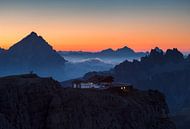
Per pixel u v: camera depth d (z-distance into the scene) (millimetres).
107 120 176500
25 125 165000
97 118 174375
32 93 175625
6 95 170000
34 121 168375
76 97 177625
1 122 155750
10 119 163125
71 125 167500
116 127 177875
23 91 174750
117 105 185625
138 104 196250
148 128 191375
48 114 169125
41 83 180125
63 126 166625
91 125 171250
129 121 183500
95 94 186625
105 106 181625
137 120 187375
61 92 179375
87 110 174375
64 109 170875
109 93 198750
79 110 172750
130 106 189375
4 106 167125
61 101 174125
